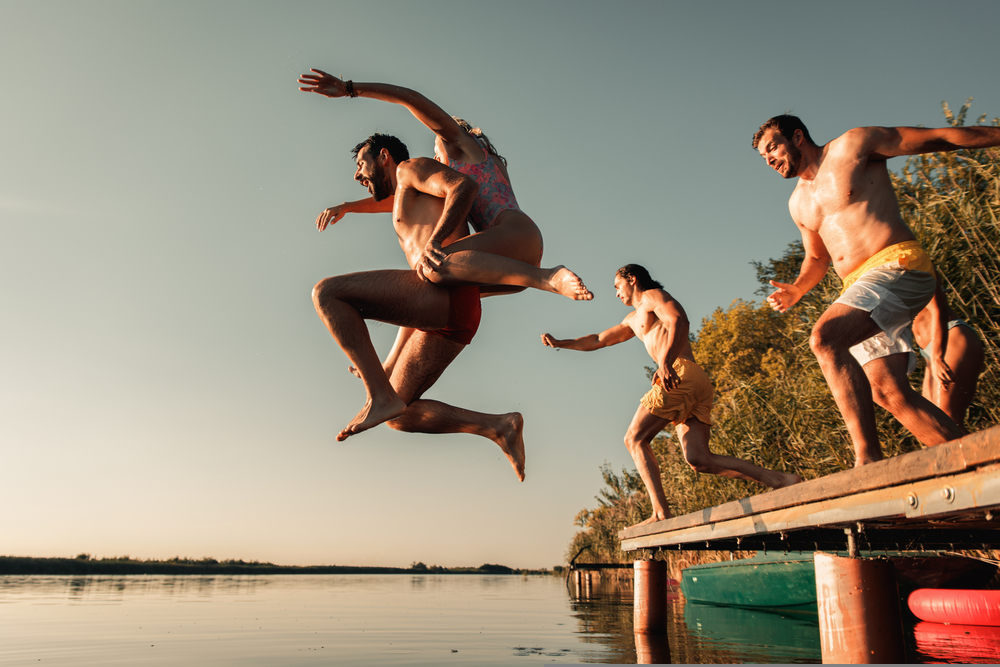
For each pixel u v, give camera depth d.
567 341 5.23
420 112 2.68
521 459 2.91
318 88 2.57
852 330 2.62
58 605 10.47
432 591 16.80
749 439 8.04
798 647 4.35
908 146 2.80
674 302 4.43
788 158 3.18
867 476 1.96
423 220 2.67
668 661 3.82
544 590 15.84
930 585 5.30
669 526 4.12
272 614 8.59
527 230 2.63
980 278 5.09
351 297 2.44
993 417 4.96
